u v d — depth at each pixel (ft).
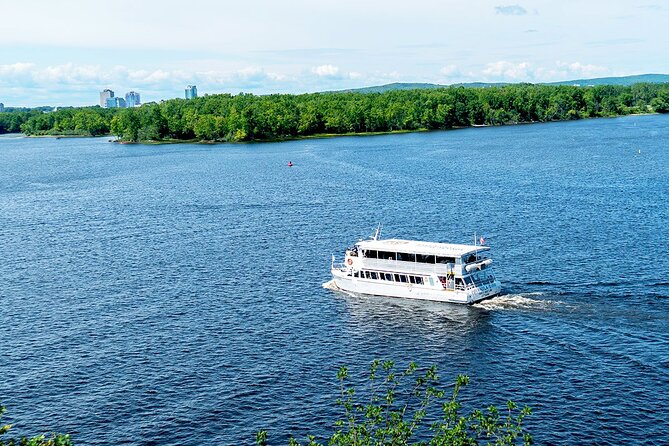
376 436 209.46
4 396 298.56
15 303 419.95
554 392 285.43
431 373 219.20
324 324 373.20
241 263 499.10
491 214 636.89
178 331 366.63
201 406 286.05
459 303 393.91
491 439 252.42
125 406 287.89
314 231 601.21
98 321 384.88
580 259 465.47
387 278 420.36
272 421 273.54
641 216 593.42
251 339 353.92
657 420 261.65
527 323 358.23
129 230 628.69
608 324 349.82
